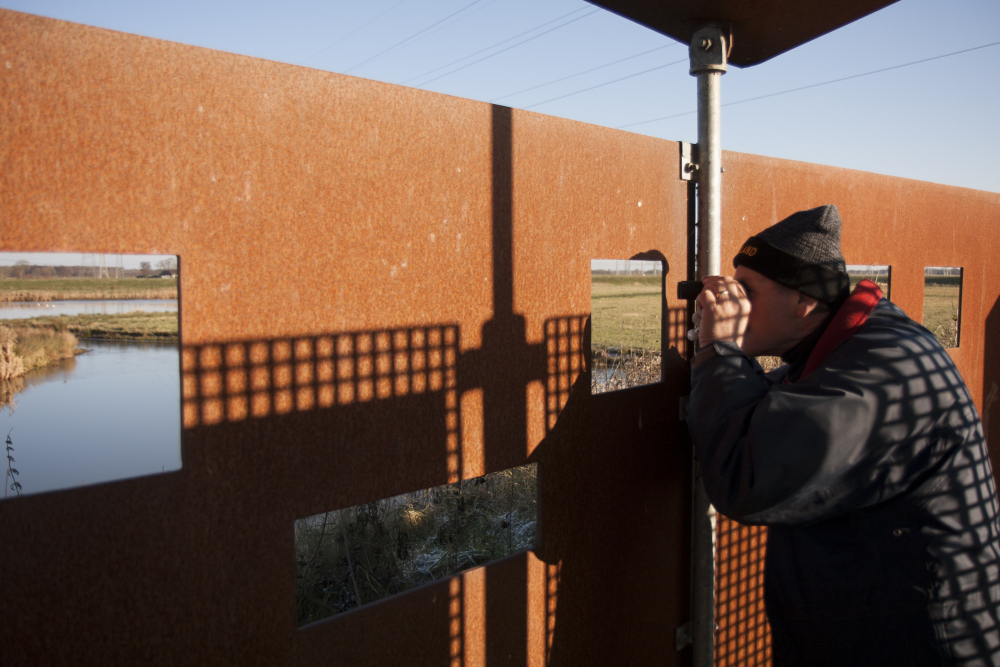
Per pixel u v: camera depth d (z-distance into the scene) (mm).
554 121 1376
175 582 914
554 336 1403
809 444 1000
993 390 3055
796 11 1475
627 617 1610
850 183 2170
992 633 1027
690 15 1504
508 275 1308
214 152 925
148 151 869
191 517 925
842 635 1110
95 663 850
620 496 1578
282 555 1019
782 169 1923
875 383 1010
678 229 1677
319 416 1048
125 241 851
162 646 906
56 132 799
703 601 1733
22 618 796
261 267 977
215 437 940
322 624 1067
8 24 766
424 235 1170
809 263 1177
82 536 837
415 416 1173
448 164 1199
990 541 1048
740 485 1083
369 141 1089
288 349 1009
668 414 1703
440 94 1184
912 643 1047
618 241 1523
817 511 1051
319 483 1054
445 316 1208
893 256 2391
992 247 2934
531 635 1387
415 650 1190
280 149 989
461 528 3295
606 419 1534
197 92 909
